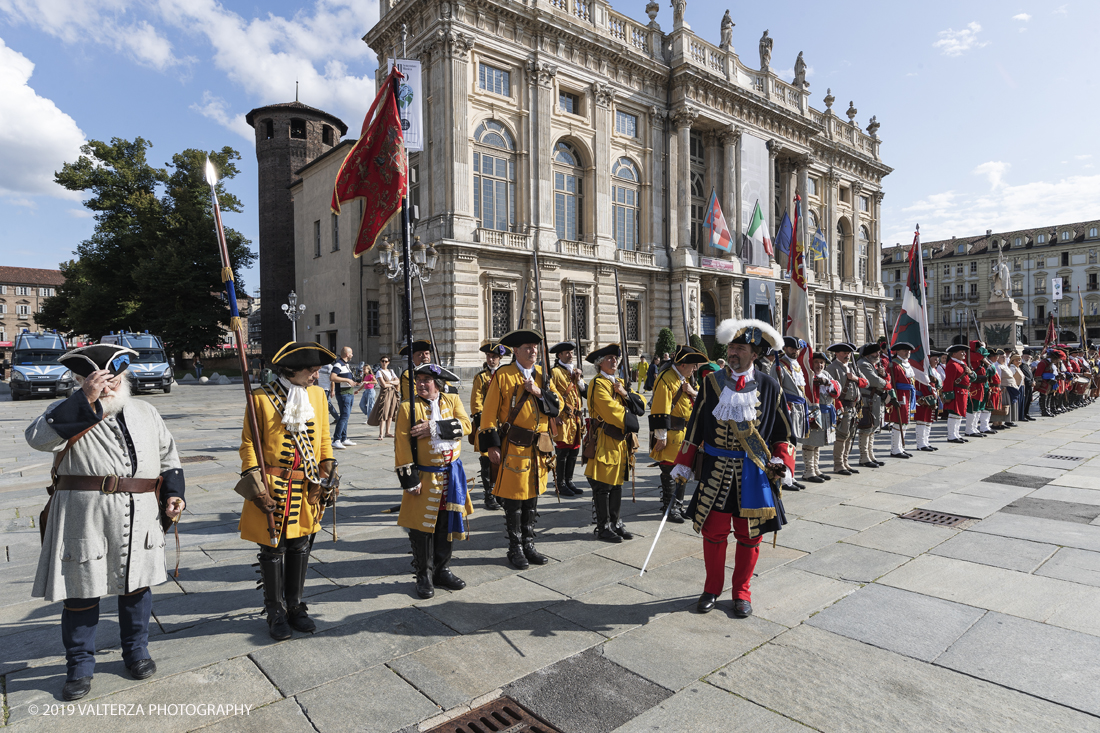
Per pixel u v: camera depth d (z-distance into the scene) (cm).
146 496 309
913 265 1088
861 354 891
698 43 3123
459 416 447
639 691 297
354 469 895
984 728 263
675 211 3059
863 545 514
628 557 494
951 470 837
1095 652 328
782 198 3769
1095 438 1130
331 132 4031
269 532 342
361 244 533
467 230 2369
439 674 314
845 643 343
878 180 4553
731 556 497
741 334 391
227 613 390
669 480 598
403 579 450
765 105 3356
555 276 2597
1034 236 7388
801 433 725
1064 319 7119
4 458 989
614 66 2834
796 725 267
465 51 2366
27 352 2300
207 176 342
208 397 2233
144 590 314
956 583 428
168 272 3569
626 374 713
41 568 288
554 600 409
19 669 320
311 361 355
